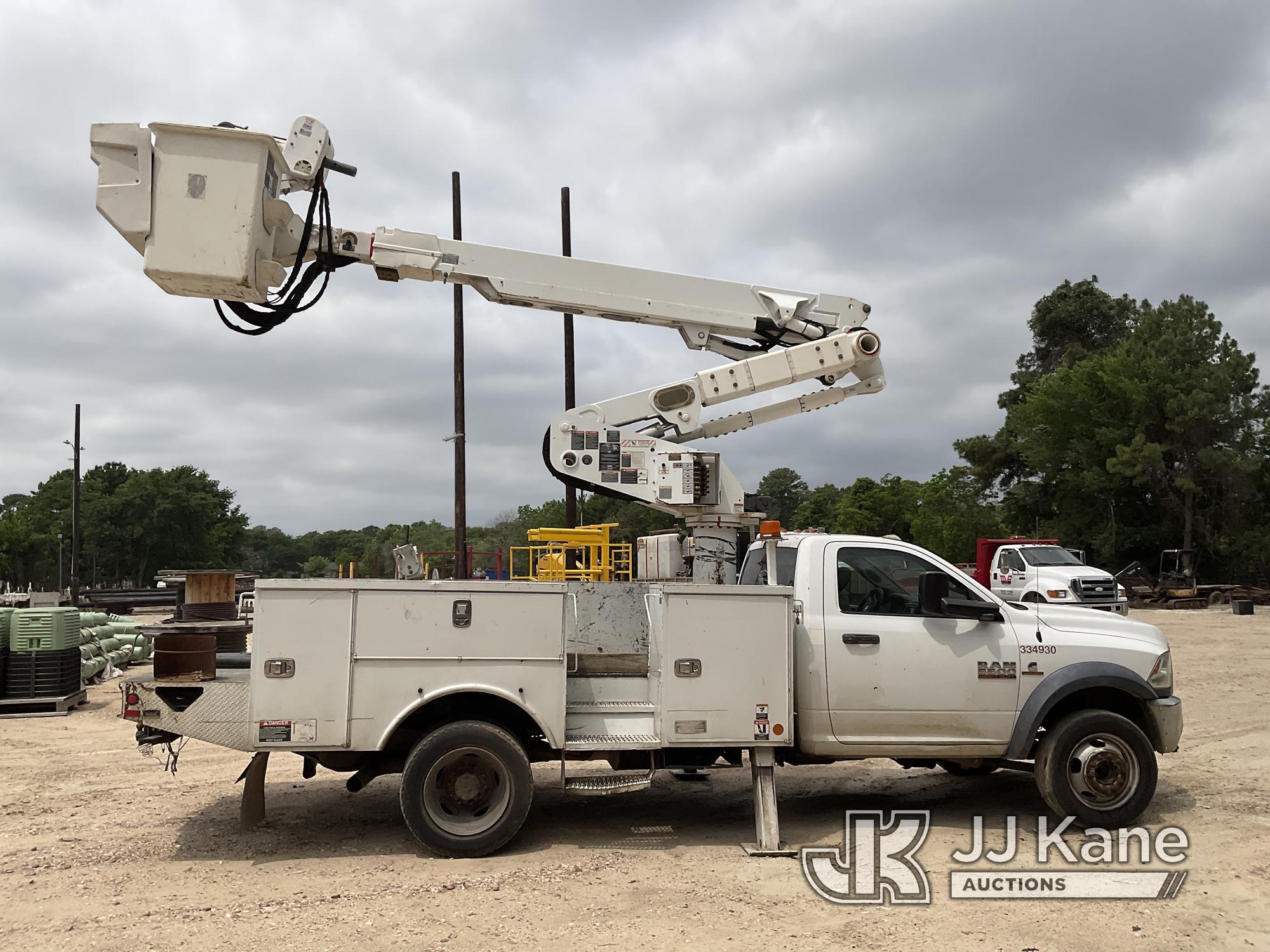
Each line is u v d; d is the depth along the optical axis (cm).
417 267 825
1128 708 726
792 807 771
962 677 682
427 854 633
